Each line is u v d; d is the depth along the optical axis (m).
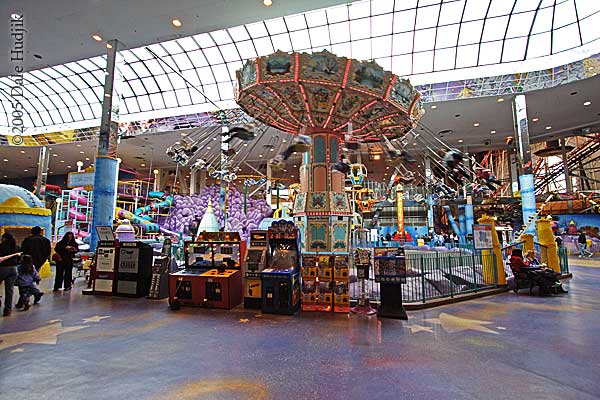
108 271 7.20
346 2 9.45
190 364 3.43
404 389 2.90
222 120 19.06
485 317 5.42
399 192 23.69
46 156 24.70
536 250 10.91
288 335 4.44
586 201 22.38
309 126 8.61
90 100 21.73
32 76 19.84
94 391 2.85
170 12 9.86
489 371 3.29
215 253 6.53
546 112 17.84
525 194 14.90
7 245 5.47
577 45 13.99
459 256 7.72
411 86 7.31
